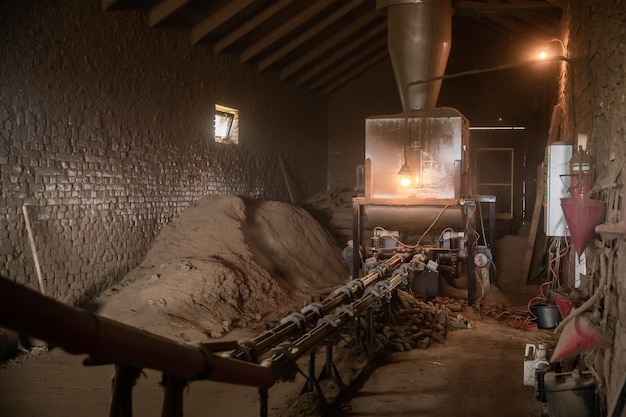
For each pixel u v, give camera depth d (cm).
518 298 1104
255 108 1380
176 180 1084
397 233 1047
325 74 1611
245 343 355
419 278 1025
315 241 1284
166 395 262
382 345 689
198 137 1156
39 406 486
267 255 1115
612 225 412
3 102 709
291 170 1566
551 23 1192
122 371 243
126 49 942
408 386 564
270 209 1286
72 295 810
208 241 1019
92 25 866
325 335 461
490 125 1689
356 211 998
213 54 1202
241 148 1325
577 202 489
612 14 489
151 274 898
